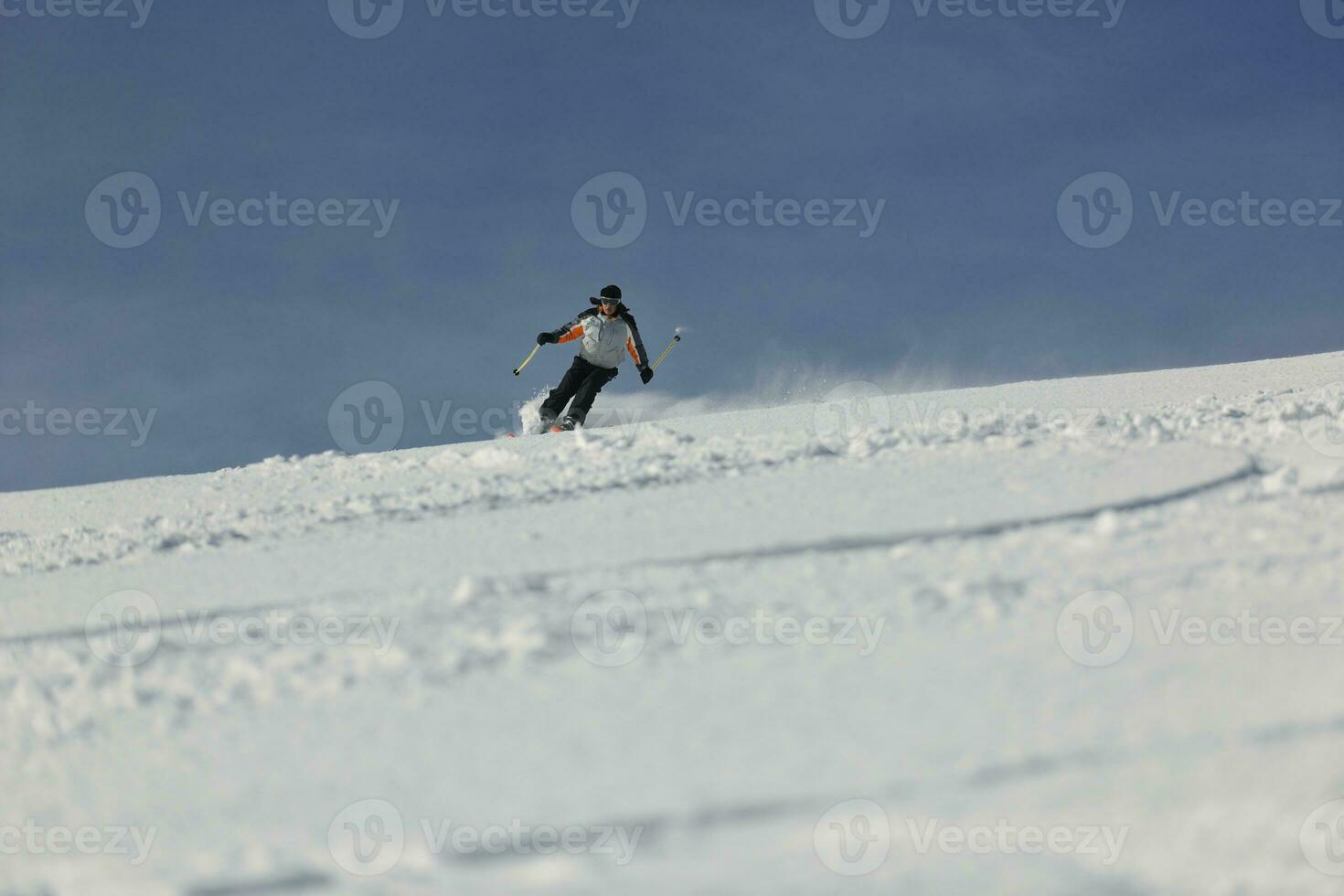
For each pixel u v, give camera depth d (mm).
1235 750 9961
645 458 25250
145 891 9359
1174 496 18875
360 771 11023
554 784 10367
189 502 28000
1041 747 10266
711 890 8703
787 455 24328
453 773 10773
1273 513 17609
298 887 9203
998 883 8641
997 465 21859
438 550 18625
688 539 17531
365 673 13398
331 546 20016
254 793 10844
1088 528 17219
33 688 14203
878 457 23688
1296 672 11453
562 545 18016
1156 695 11109
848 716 11164
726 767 10367
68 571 20625
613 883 8844
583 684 12445
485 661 13305
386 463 29906
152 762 11898
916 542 16891
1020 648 12523
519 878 9047
